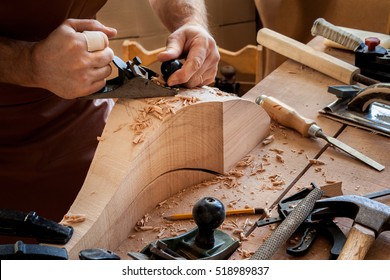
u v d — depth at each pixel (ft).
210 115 3.98
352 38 5.54
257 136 4.54
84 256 3.13
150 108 3.94
